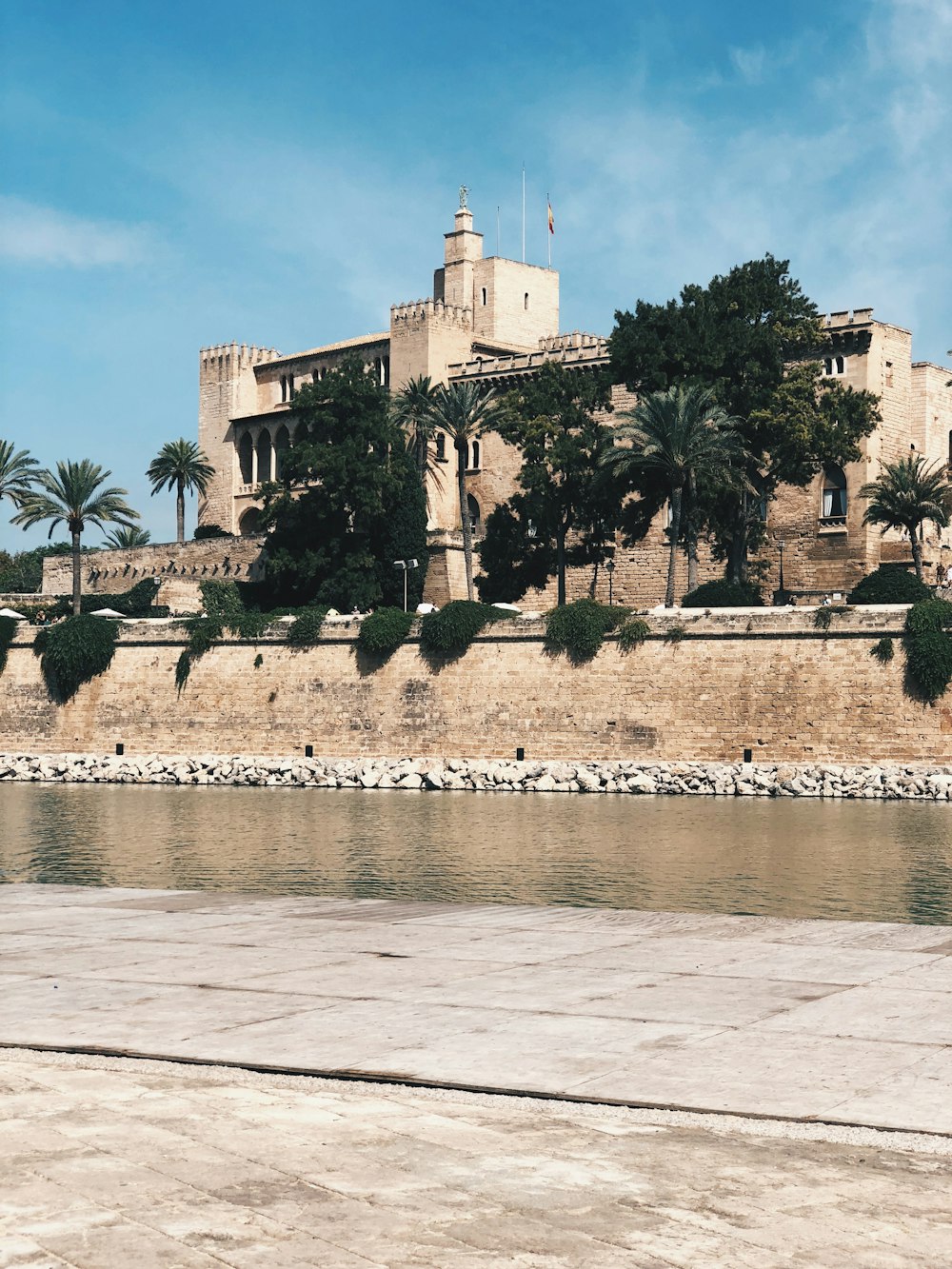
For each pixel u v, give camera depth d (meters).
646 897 36.06
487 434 113.00
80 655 83.38
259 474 132.38
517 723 71.88
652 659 69.06
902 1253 10.14
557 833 50.56
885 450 95.75
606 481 88.19
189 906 26.11
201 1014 17.12
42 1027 16.64
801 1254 10.12
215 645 80.69
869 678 64.12
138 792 71.44
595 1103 13.41
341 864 42.97
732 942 21.11
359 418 98.69
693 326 83.88
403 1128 12.76
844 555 94.31
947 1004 16.75
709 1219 10.70
